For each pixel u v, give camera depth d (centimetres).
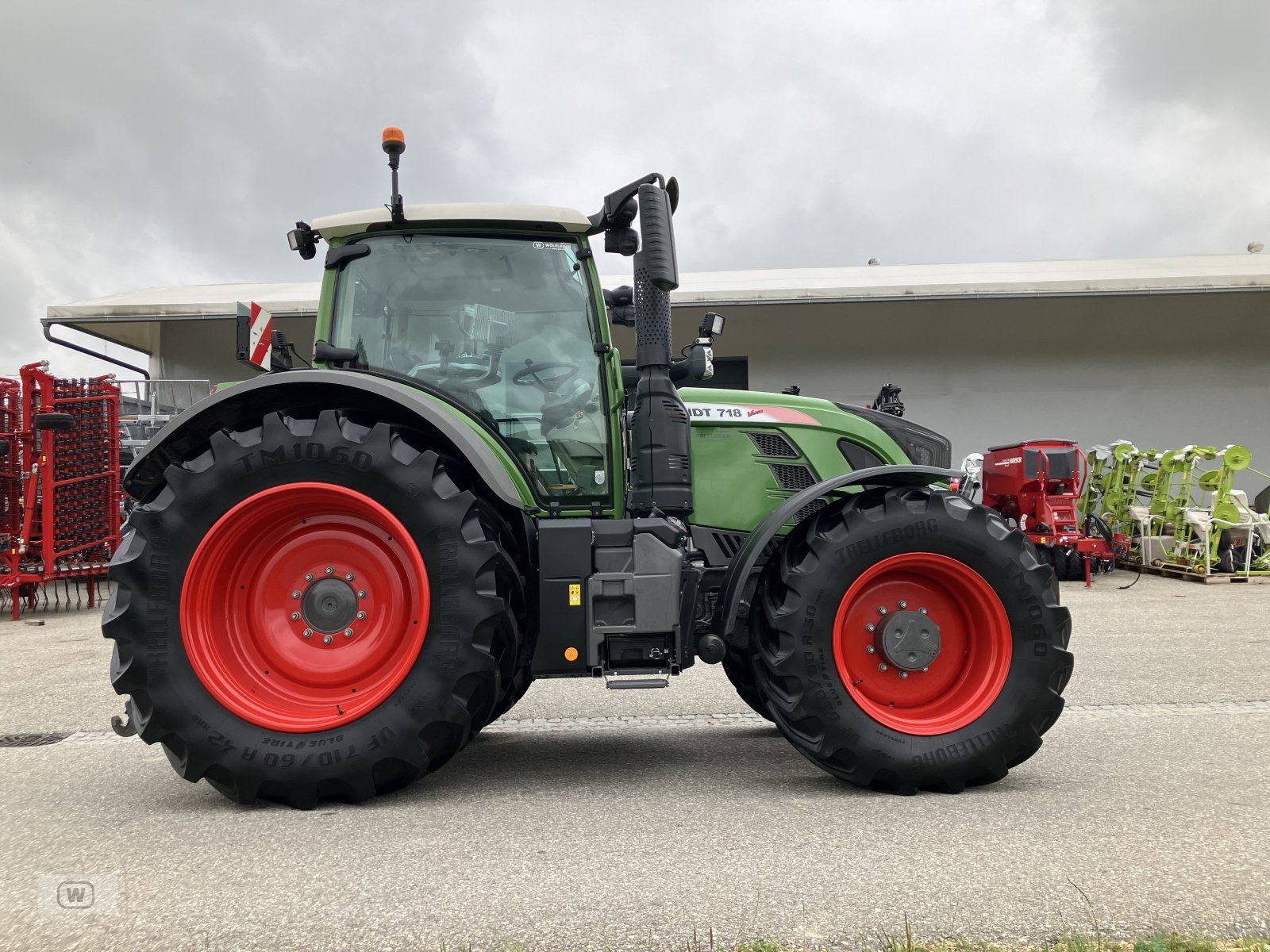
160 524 282
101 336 1280
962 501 312
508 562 292
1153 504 1100
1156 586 964
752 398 379
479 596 280
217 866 229
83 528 907
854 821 262
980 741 291
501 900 205
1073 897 203
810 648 295
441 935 188
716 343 1355
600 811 275
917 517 301
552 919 195
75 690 500
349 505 290
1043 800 281
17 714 439
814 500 341
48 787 309
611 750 363
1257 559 1035
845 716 292
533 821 264
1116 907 198
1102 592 919
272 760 274
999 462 1031
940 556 302
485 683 285
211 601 286
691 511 323
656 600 298
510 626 290
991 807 276
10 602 966
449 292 338
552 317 338
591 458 333
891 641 304
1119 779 305
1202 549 1020
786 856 232
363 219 334
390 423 301
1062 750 345
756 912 197
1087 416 1334
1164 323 1325
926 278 1347
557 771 328
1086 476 1154
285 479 286
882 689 307
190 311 1196
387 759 278
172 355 1299
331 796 284
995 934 187
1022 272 1433
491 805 282
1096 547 976
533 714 436
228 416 304
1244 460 1008
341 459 285
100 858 236
